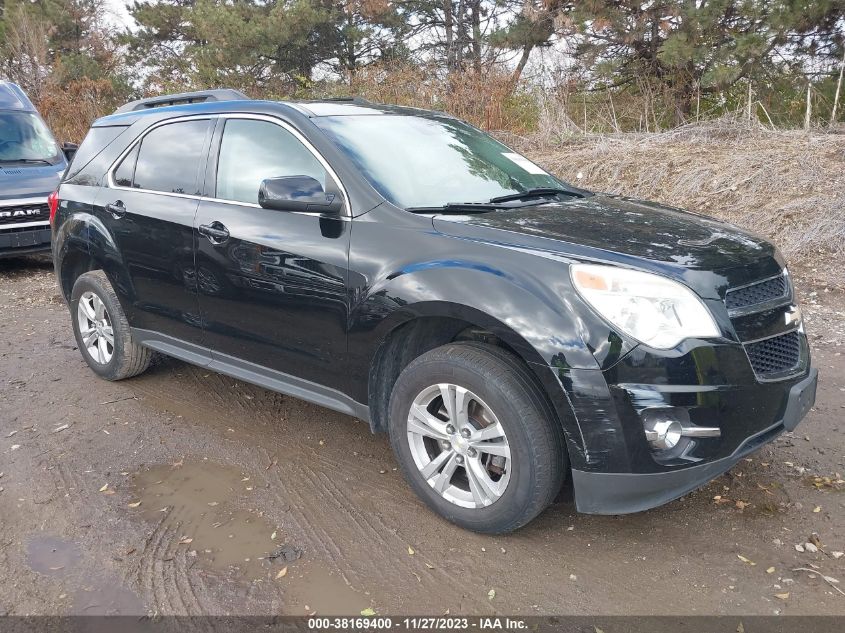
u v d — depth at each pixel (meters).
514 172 4.13
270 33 20.72
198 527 3.20
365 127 3.86
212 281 3.90
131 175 4.52
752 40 12.13
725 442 2.76
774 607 2.62
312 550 3.02
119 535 3.14
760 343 2.89
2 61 21.05
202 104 4.27
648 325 2.66
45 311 6.94
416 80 13.17
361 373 3.33
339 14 21.91
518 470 2.85
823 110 12.98
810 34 13.04
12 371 5.21
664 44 13.40
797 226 7.99
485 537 3.09
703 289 2.76
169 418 4.36
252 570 2.89
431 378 3.05
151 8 25.81
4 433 4.19
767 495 3.36
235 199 3.88
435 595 2.73
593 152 10.73
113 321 4.70
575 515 3.24
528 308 2.76
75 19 28.09
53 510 3.35
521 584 2.78
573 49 15.21
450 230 3.12
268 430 4.18
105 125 4.94
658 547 3.00
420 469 3.19
